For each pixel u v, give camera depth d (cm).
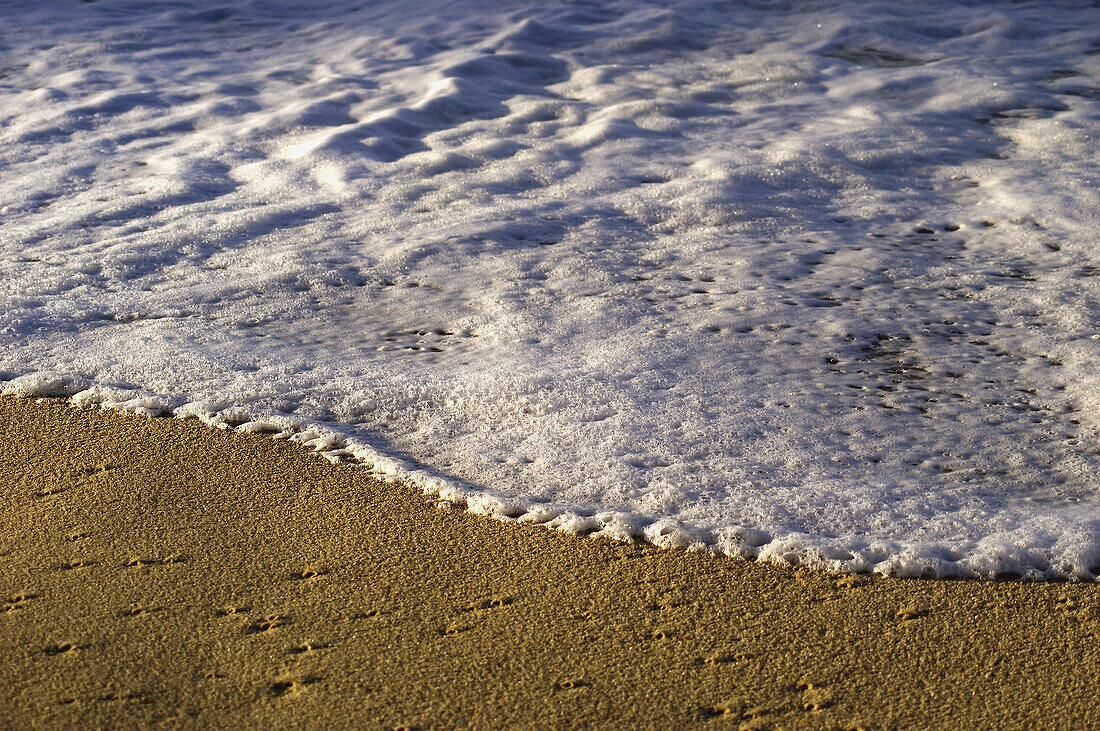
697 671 170
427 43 884
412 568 202
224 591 193
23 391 287
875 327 343
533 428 266
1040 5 953
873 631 181
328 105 684
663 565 203
